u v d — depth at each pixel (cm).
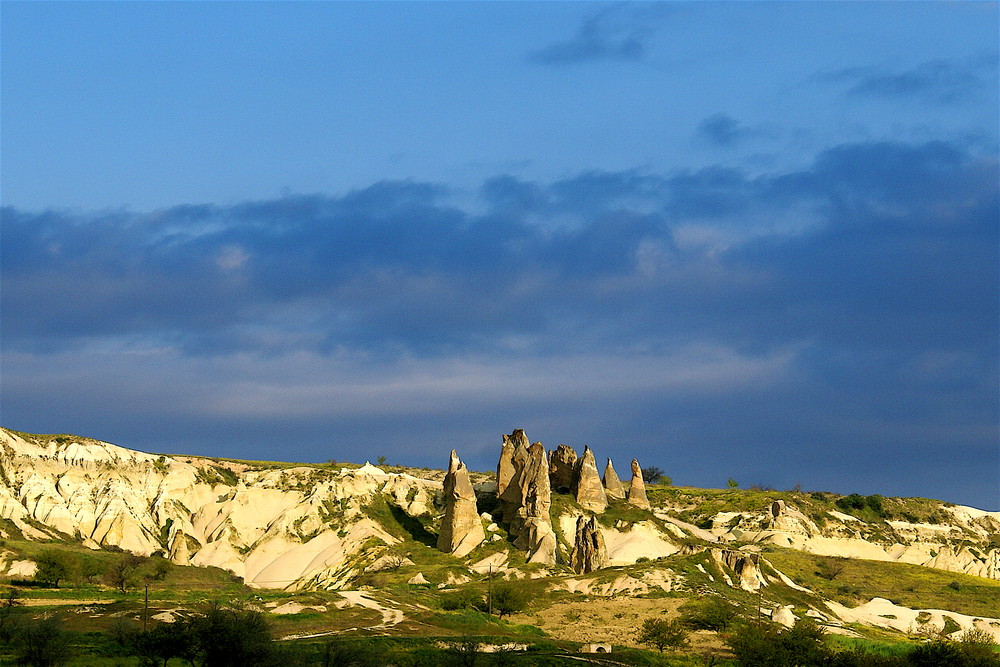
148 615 14362
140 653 11675
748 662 12962
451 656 12738
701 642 14775
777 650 13088
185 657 11700
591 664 12875
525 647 13662
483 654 13038
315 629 14325
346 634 13950
